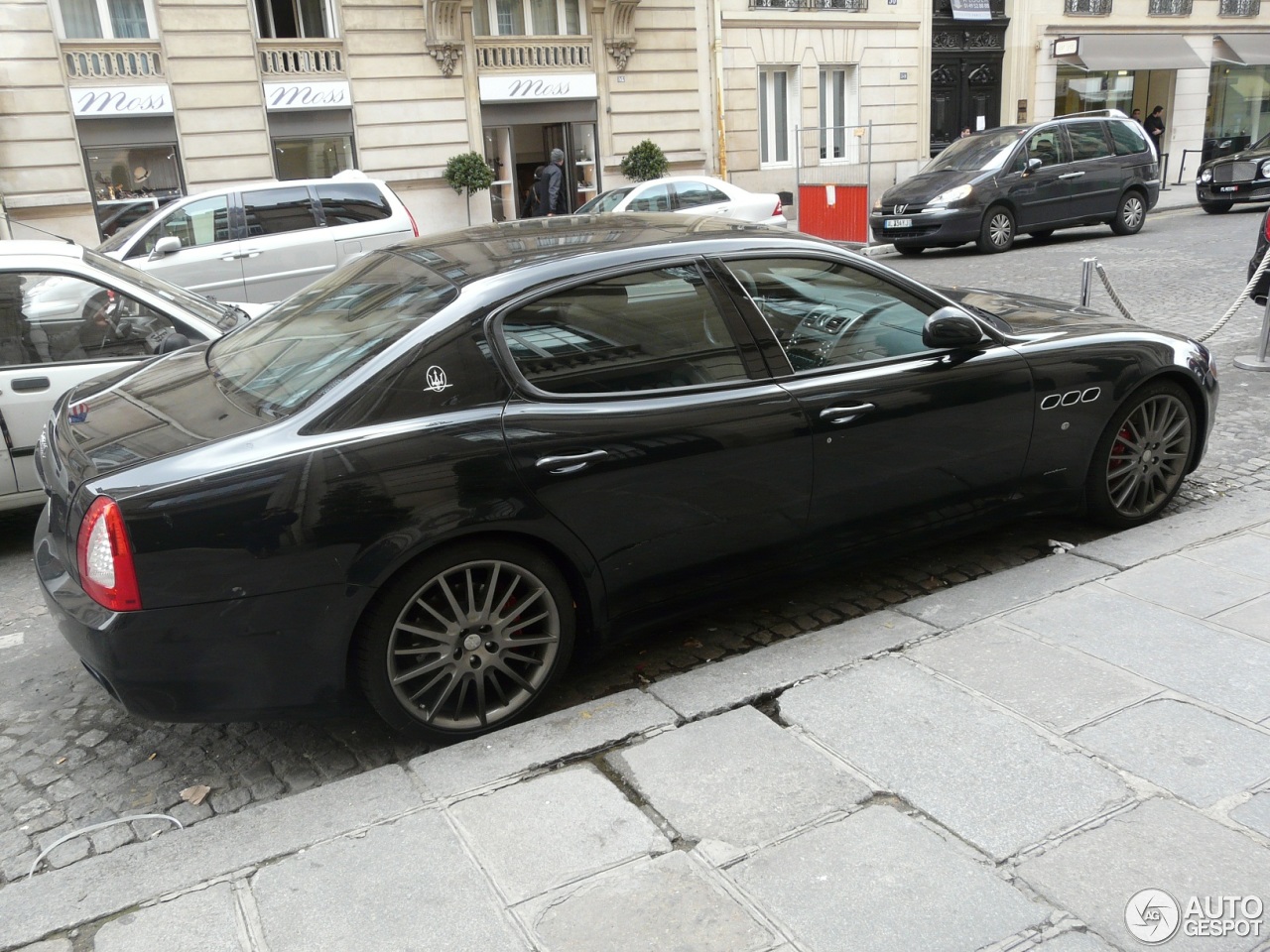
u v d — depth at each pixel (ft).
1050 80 90.58
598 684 11.89
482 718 10.66
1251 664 10.87
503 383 10.33
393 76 64.85
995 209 51.29
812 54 78.79
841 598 13.74
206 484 9.23
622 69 72.08
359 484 9.56
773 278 12.09
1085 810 8.70
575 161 73.05
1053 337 13.83
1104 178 54.08
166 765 10.79
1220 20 98.17
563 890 8.13
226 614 9.32
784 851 8.42
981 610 12.53
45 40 55.11
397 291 11.33
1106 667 10.96
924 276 44.65
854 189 57.88
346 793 9.59
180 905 8.20
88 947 7.86
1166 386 14.64
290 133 62.69
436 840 8.83
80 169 57.21
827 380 12.03
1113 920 7.48
